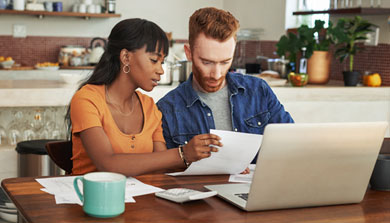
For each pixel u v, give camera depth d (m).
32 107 3.41
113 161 1.57
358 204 1.42
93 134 1.62
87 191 1.19
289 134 1.24
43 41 6.01
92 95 1.70
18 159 3.13
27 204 1.28
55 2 5.84
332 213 1.33
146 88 1.75
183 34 6.47
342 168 1.35
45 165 3.05
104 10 6.03
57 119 3.46
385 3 3.85
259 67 5.25
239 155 1.59
